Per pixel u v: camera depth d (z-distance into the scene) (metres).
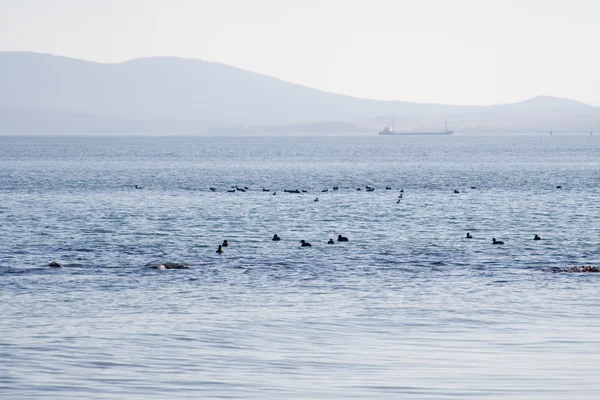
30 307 55.00
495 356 42.88
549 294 60.09
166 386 37.66
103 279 66.31
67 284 63.84
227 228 105.44
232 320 51.25
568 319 51.78
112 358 42.25
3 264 75.25
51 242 91.88
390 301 57.72
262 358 42.44
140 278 67.00
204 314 53.09
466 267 74.12
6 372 39.72
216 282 65.50
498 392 36.75
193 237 96.44
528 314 53.28
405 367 40.78
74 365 41.00
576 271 70.81
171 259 79.06
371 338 46.91
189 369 40.41
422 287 63.44
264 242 92.00
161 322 50.56
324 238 95.88
